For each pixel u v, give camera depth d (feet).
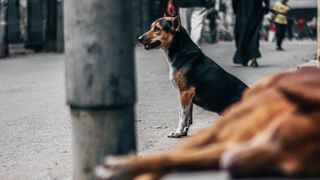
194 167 10.43
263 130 10.57
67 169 20.92
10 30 87.40
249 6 50.62
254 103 10.95
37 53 85.51
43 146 24.85
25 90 43.86
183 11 46.62
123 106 12.29
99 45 12.05
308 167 9.96
